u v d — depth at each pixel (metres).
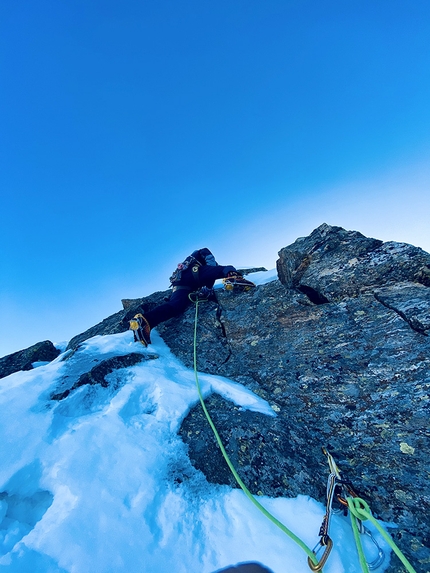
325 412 2.79
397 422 2.53
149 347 4.08
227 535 1.96
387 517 2.03
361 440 2.51
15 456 2.38
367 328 3.29
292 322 3.82
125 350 3.92
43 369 3.61
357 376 2.95
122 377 3.38
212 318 4.45
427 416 2.48
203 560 1.83
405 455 2.33
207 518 2.06
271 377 3.29
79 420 2.82
